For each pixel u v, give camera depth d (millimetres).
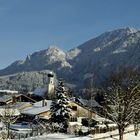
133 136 80375
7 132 71812
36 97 145625
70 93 124375
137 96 61688
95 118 100750
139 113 67375
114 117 62000
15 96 129750
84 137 69062
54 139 66125
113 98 62438
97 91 117375
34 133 75438
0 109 91562
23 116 102125
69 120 87938
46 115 101500
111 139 72125
